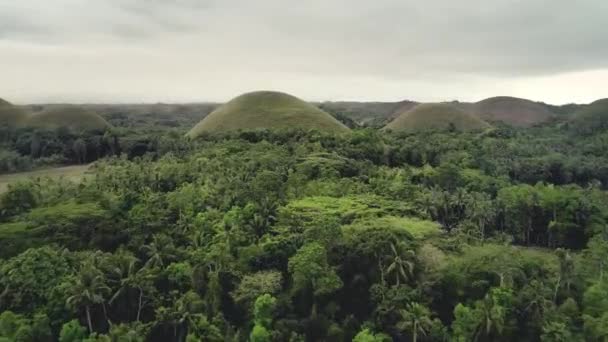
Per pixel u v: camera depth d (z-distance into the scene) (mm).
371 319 55750
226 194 77812
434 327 52875
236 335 51406
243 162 96750
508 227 89312
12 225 66500
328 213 70125
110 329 50688
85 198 75000
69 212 67688
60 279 54188
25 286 52656
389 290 56312
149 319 55531
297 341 51469
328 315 55625
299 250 57781
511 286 57250
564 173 121250
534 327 53625
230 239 62625
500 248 66812
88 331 52375
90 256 57781
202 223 68312
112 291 54688
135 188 84125
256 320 51875
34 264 54438
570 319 54312
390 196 83938
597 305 56219
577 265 64000
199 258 60281
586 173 123312
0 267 55906
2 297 52250
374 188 88125
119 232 66625
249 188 78500
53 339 50469
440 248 66562
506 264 60438
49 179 97188
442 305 58656
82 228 66562
